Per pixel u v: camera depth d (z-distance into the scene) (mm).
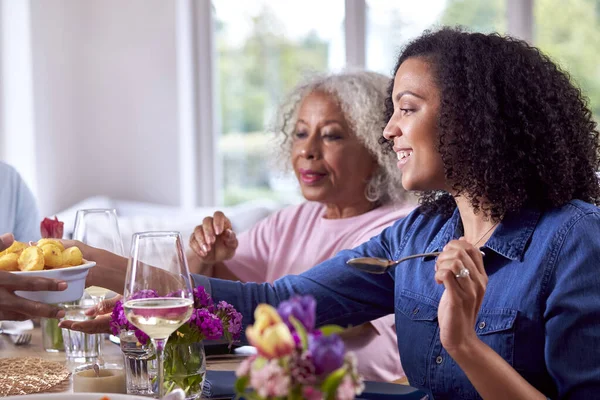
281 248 2260
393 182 2166
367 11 4492
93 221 1535
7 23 3818
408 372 1446
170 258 1080
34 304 1239
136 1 4340
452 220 1500
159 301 1065
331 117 2141
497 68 1315
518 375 1146
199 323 1217
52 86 4066
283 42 4578
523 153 1290
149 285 1070
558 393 1208
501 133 1296
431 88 1363
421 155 1382
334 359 656
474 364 1104
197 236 2088
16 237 2561
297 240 2268
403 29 4473
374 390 1198
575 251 1231
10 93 3836
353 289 1640
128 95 4363
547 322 1219
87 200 4062
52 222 1768
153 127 4387
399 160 1434
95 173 4340
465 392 1323
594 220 1250
